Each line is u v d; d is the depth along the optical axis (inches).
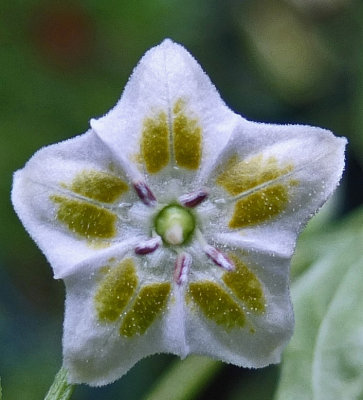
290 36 6.3
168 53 4.1
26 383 5.7
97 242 4.2
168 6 6.1
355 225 5.0
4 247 5.8
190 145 4.2
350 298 4.8
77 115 5.9
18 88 5.9
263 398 5.7
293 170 4.1
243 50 6.3
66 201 4.1
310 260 4.9
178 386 4.8
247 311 4.2
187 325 4.2
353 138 6.0
